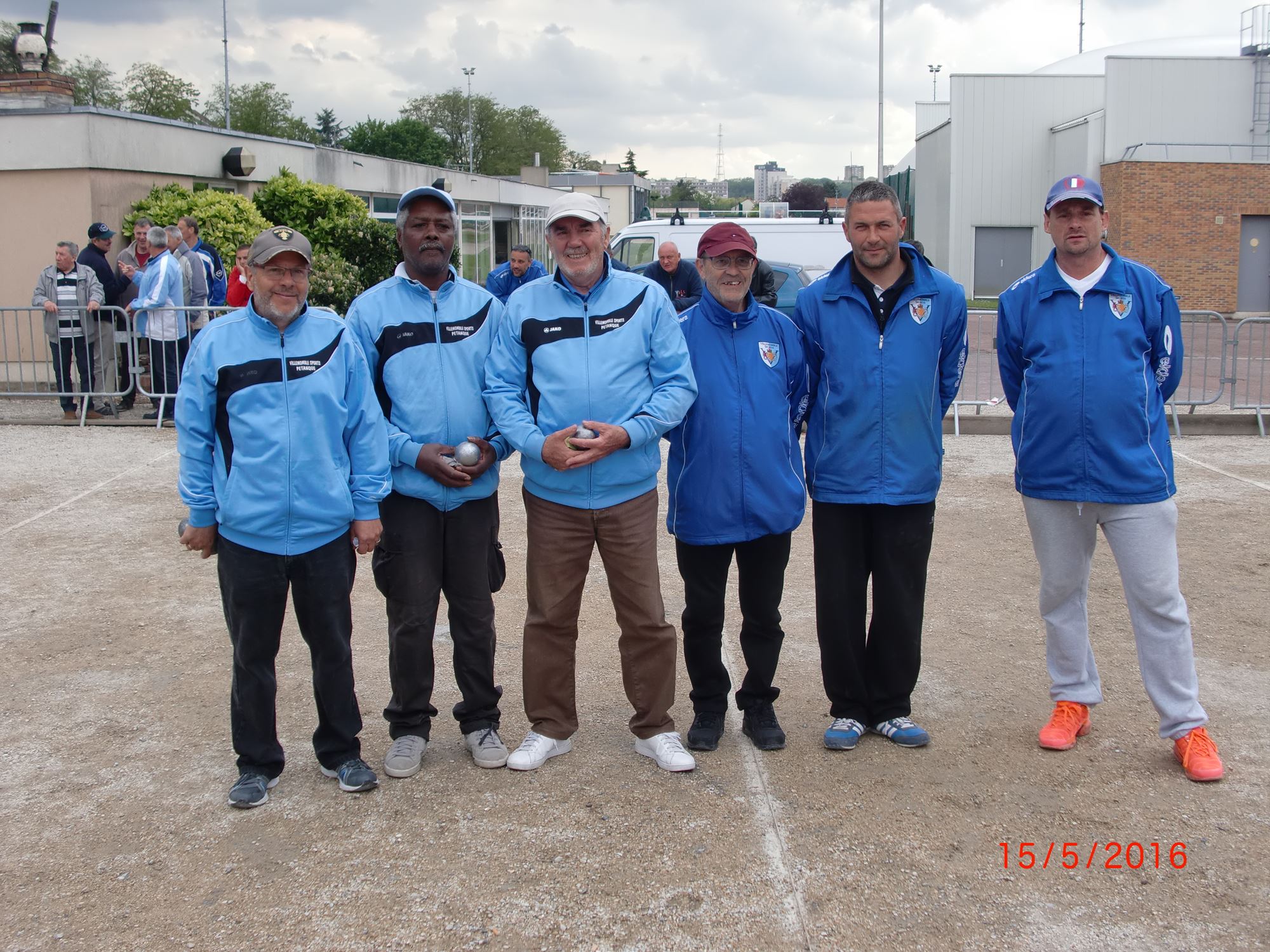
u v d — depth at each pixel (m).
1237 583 5.84
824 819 3.48
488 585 3.91
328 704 3.68
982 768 3.83
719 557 3.92
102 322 10.89
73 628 5.32
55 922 2.97
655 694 3.87
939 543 6.79
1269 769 3.77
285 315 3.43
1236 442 10.02
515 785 3.74
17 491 8.04
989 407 11.50
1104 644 5.04
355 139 73.94
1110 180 28.05
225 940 2.90
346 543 3.63
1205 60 29.45
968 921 2.95
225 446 3.46
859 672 4.03
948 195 34.34
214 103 69.25
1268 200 27.19
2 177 12.55
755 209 61.84
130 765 3.91
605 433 3.56
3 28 45.34
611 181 57.47
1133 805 3.54
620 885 3.13
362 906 3.04
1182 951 2.81
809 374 3.98
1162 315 3.76
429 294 3.77
